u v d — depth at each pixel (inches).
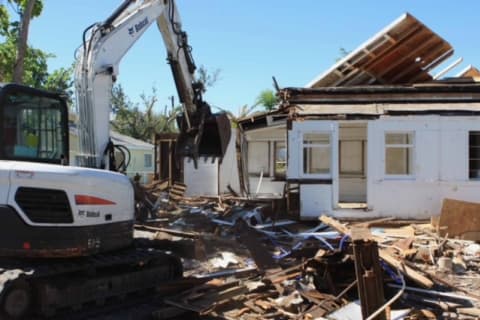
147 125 1745.8
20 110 252.4
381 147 515.5
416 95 538.6
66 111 279.0
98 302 257.8
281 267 337.1
